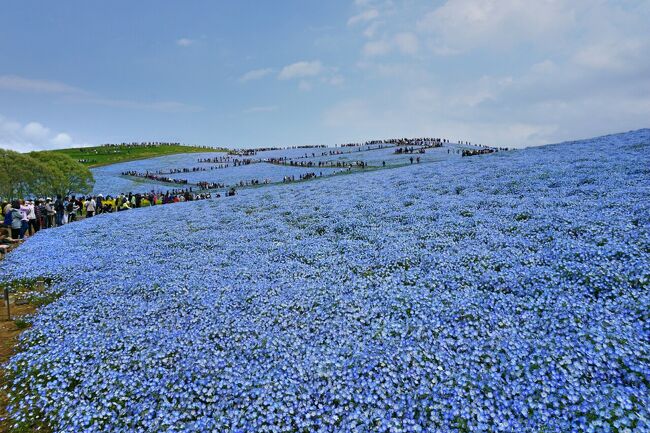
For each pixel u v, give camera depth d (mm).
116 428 7414
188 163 121938
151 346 9867
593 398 6113
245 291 12812
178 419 7426
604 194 19438
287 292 12398
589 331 7613
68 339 10641
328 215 25047
